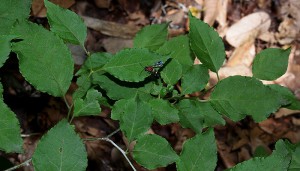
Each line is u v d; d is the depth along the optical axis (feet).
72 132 1.06
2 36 1.09
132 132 1.15
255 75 1.34
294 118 3.18
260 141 3.03
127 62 1.19
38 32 1.16
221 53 1.29
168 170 2.63
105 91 1.29
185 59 1.33
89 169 2.50
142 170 2.58
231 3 3.61
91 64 1.25
